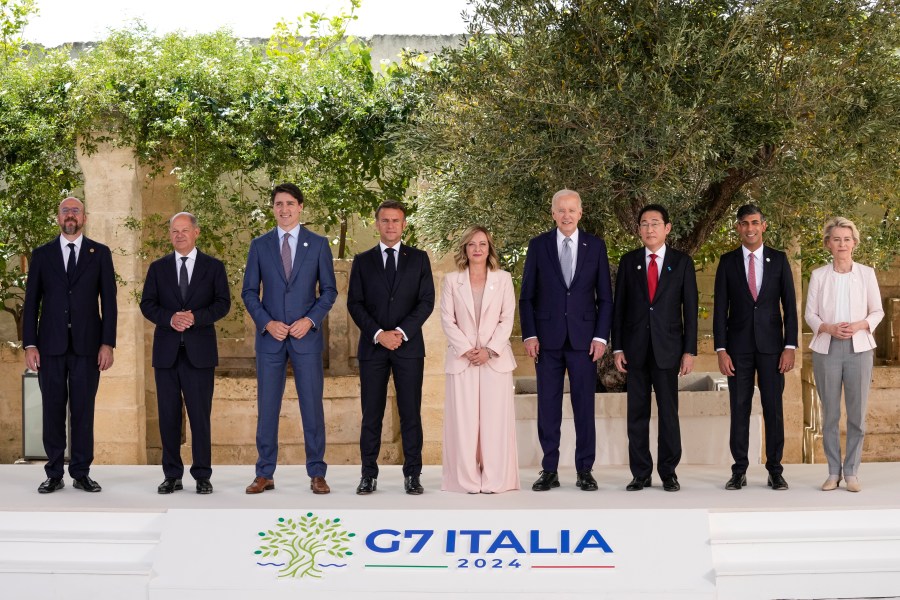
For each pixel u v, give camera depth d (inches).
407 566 191.8
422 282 228.2
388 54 389.7
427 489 228.2
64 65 313.0
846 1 235.8
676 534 195.2
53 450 224.7
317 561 193.0
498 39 255.6
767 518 201.2
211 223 321.1
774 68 247.9
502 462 224.1
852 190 256.8
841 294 228.7
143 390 335.0
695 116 231.6
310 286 226.2
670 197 245.4
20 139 312.0
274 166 320.5
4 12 342.0
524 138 240.1
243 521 200.1
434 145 258.4
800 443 344.5
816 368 228.5
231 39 326.6
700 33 228.4
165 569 193.0
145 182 354.3
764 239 253.3
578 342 224.2
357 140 314.5
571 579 188.9
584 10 235.5
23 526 204.5
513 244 272.5
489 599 187.2
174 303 226.2
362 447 224.5
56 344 223.1
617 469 253.9
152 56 311.6
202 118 309.6
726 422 261.0
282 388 226.5
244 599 189.2
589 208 257.0
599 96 236.5
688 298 226.8
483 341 226.8
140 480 239.8
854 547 197.2
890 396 351.3
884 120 237.0
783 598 191.5
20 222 329.1
